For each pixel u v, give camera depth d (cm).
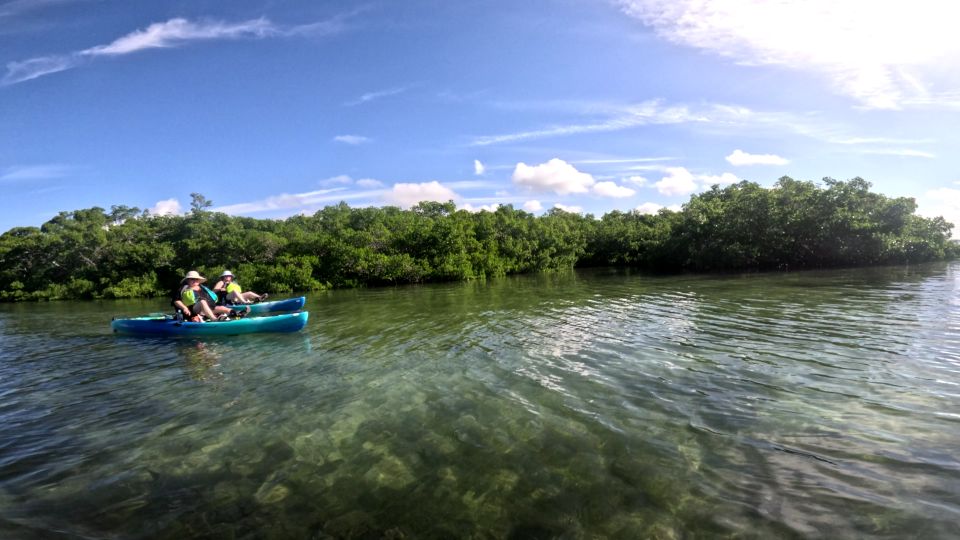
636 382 727
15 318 2219
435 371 838
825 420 560
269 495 450
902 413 570
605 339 1035
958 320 1073
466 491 441
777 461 471
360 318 1561
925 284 1809
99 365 1027
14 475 513
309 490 455
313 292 3134
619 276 3089
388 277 3431
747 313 1299
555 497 425
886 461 461
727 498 412
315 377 841
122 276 3888
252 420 644
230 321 1288
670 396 661
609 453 502
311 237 3859
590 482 446
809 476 441
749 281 2259
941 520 370
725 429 548
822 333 1004
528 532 377
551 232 4431
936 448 481
